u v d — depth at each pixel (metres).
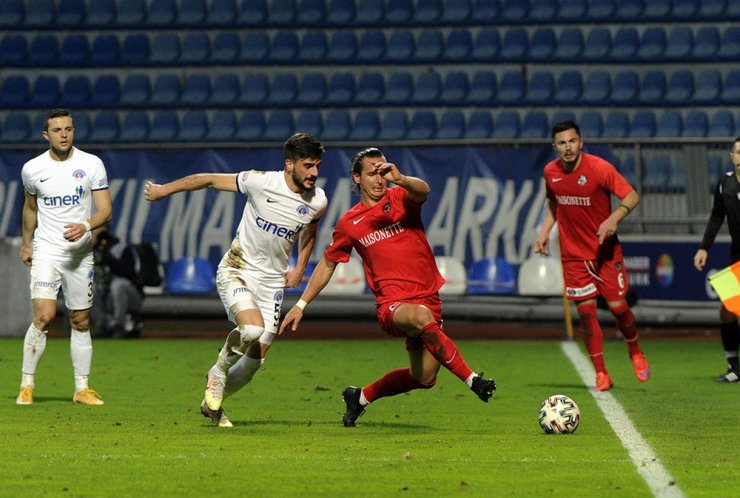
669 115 86.69
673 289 65.06
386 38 90.88
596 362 38.94
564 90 87.88
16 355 52.62
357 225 27.97
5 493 19.42
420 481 20.80
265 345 28.45
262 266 28.14
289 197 27.55
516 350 57.09
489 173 66.75
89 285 34.38
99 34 92.62
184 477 21.11
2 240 64.31
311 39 91.19
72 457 23.48
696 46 88.62
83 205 34.06
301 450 24.59
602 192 38.03
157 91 90.38
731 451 24.70
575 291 38.97
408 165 67.38
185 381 41.94
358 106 88.56
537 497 19.27
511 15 90.56
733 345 42.06
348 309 67.25
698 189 66.00
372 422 30.19
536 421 30.56
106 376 43.72
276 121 88.44
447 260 66.75
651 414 31.95
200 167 68.19
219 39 91.69
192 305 67.81
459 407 34.09
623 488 20.08
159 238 68.50
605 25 89.81
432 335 26.88
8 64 91.75
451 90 88.56
